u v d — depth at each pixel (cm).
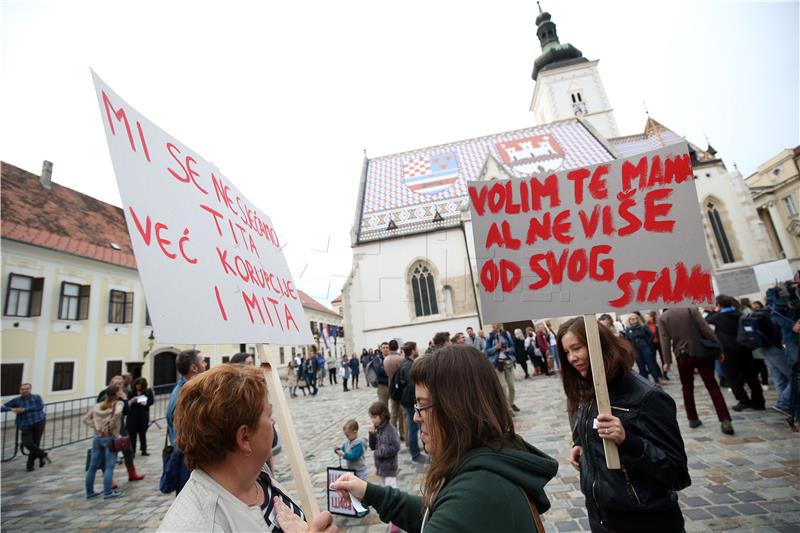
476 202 304
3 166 2536
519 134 3525
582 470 259
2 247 2067
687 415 696
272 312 264
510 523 120
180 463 384
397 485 604
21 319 2086
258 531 143
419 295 2834
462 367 153
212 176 260
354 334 2831
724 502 429
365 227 3056
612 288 278
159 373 2856
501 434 145
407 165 3500
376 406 538
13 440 1727
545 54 4988
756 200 5041
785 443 561
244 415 153
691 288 265
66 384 2247
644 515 226
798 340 654
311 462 795
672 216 277
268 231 324
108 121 181
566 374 292
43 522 639
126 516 633
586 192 295
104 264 2575
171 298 174
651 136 3531
